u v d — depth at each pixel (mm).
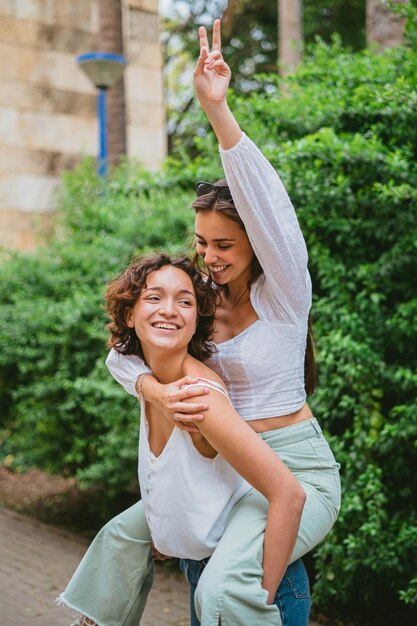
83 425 5023
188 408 1547
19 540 4852
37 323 5332
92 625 1911
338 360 3326
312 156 3322
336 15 14492
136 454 4234
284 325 1750
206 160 4332
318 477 1745
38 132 10758
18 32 10625
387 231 3305
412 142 3436
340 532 3279
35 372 5422
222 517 1670
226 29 13586
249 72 16125
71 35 11039
